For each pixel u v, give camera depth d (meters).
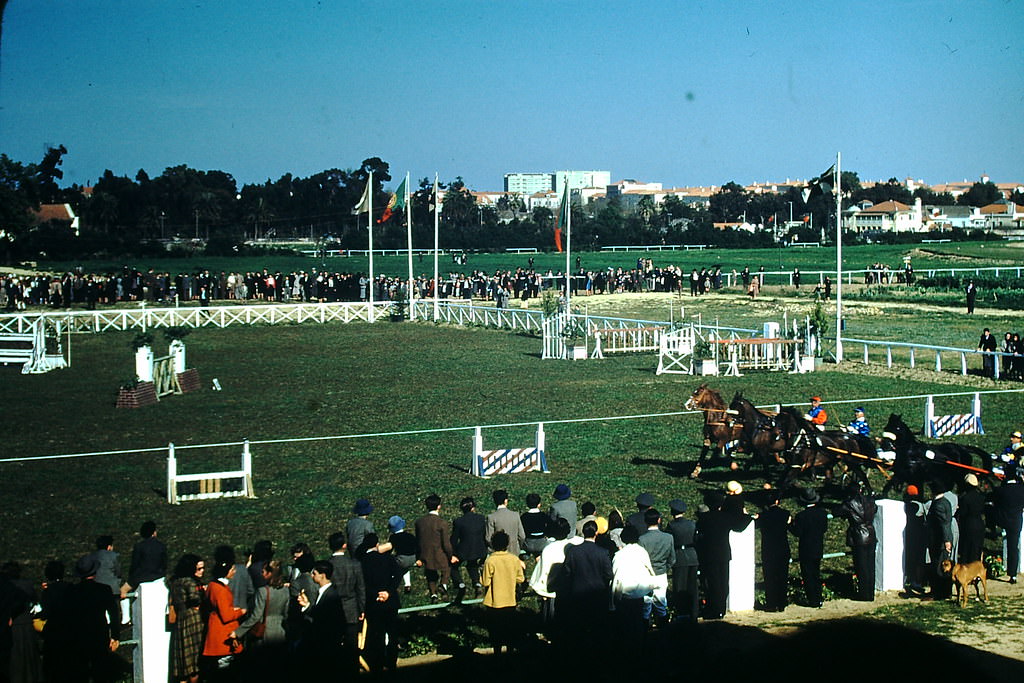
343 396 36.47
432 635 14.73
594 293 83.44
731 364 41.06
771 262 115.00
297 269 109.62
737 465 24.02
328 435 29.33
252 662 12.44
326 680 12.09
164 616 13.01
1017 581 16.83
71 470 25.11
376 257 126.31
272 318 65.81
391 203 68.62
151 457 26.59
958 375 40.03
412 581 17.36
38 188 126.94
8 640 12.05
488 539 16.11
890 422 21.83
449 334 58.38
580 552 13.15
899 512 16.27
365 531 15.91
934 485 18.91
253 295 79.56
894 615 14.81
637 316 66.75
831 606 15.46
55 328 59.19
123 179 159.88
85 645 12.27
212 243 127.88
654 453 26.44
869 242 151.25
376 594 13.20
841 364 43.50
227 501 22.06
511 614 13.55
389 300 74.56
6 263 110.00
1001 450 25.81
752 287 76.94
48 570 13.13
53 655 12.23
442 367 44.09
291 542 18.95
